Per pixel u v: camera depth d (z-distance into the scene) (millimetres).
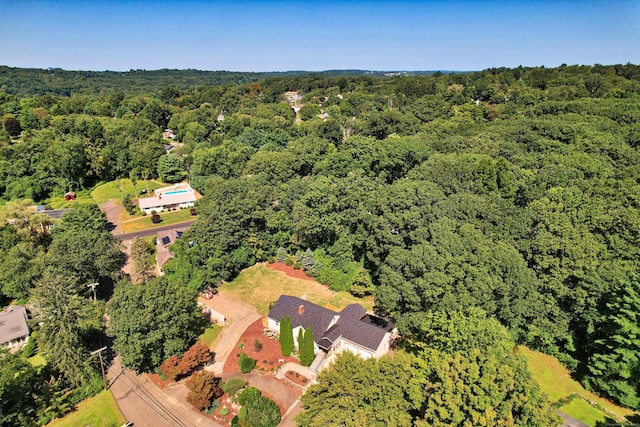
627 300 40906
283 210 78000
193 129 154000
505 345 35406
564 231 50375
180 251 68188
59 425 42781
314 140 116000
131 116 175250
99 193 120750
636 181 64438
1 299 65562
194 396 43500
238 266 72312
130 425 42469
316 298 64438
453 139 99188
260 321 59250
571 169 68312
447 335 39062
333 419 31031
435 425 29312
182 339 50969
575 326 50531
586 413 41062
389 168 96000
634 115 103062
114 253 68750
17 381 42094
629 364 40344
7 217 75625
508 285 46406
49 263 63594
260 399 43812
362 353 49188
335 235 73312
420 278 47438
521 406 30125
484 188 67562
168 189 118438
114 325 48125
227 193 77000
